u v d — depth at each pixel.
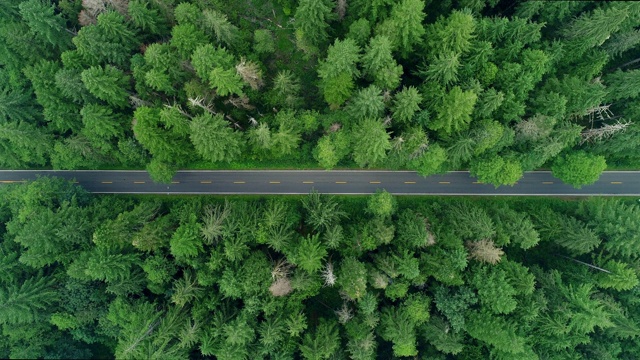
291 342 58.88
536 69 57.72
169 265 59.56
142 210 61.97
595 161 60.62
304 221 67.12
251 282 56.47
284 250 58.62
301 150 67.94
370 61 56.09
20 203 62.94
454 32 54.59
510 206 70.62
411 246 60.41
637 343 61.56
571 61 61.84
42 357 67.75
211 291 59.84
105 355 73.12
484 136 56.94
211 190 71.81
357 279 55.72
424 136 58.25
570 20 60.69
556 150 58.50
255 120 63.47
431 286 62.66
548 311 60.00
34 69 58.47
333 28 64.50
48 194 62.56
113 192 72.00
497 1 60.50
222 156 58.81
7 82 62.97
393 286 58.28
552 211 65.81
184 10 57.22
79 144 62.50
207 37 59.62
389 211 61.66
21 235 56.47
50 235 57.38
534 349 60.66
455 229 60.75
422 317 57.97
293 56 69.00
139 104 60.41
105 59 59.44
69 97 60.03
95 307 62.56
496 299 56.16
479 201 70.94
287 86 60.91
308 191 71.69
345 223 66.62
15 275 61.12
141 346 55.75
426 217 63.06
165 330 55.81
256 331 59.00
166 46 57.91
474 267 59.84
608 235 61.22
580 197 71.12
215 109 63.88
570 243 61.69
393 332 57.19
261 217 60.75
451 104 55.16
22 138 60.38
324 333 59.19
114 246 58.59
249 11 68.56
